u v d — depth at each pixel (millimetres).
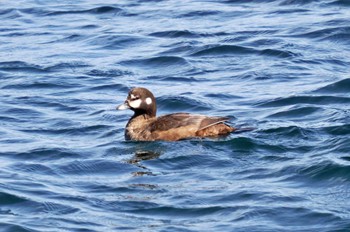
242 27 30438
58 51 29016
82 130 21469
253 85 24875
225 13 32500
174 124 19938
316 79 25094
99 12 33969
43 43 30109
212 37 29453
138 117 20453
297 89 24125
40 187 17562
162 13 33062
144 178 17938
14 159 19297
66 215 16297
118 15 33281
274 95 23641
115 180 17922
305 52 27547
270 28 30141
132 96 20391
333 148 18875
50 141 20578
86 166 18719
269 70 26078
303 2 33125
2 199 16953
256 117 22000
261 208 16312
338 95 23203
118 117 22391
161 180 17781
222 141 19500
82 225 15867
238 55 27688
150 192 17219
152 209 16469
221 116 20625
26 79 26156
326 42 28516
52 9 34625
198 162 18594
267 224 15781
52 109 23406
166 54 28078
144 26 31422
